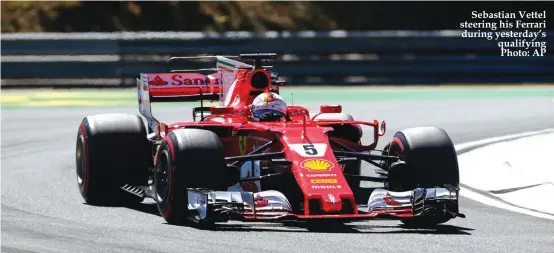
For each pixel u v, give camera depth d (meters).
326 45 99.69
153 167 39.91
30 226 33.56
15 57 95.81
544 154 50.31
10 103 84.25
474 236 31.97
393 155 36.19
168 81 43.94
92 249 29.45
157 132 37.38
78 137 40.16
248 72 38.91
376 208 32.47
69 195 41.12
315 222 33.69
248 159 33.44
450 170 34.47
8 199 39.75
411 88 99.62
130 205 38.62
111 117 39.44
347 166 40.03
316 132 34.47
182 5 117.44
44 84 95.94
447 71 101.88
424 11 125.44
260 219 30.91
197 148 32.66
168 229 32.62
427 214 32.09
